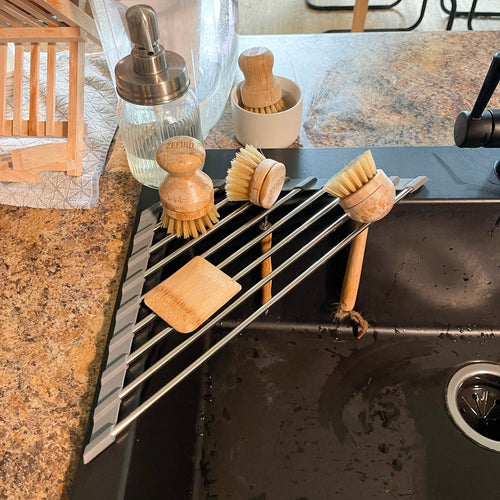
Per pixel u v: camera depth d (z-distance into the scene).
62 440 0.44
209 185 0.52
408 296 0.69
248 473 0.59
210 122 0.71
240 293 0.67
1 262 0.59
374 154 0.66
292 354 0.68
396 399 0.65
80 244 0.60
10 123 0.66
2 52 0.64
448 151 0.66
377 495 0.57
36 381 0.48
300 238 0.63
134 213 0.63
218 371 0.67
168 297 0.49
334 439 0.62
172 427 0.53
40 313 0.54
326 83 0.80
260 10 2.47
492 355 0.69
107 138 0.71
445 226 0.61
